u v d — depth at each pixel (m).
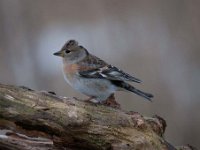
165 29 19.03
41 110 8.84
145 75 16.47
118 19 19.86
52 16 20.53
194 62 17.33
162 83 16.14
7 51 18.73
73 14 20.31
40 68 17.61
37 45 19.23
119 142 8.98
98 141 8.97
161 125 9.42
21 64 17.94
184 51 17.81
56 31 20.03
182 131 15.37
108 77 10.45
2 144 8.97
